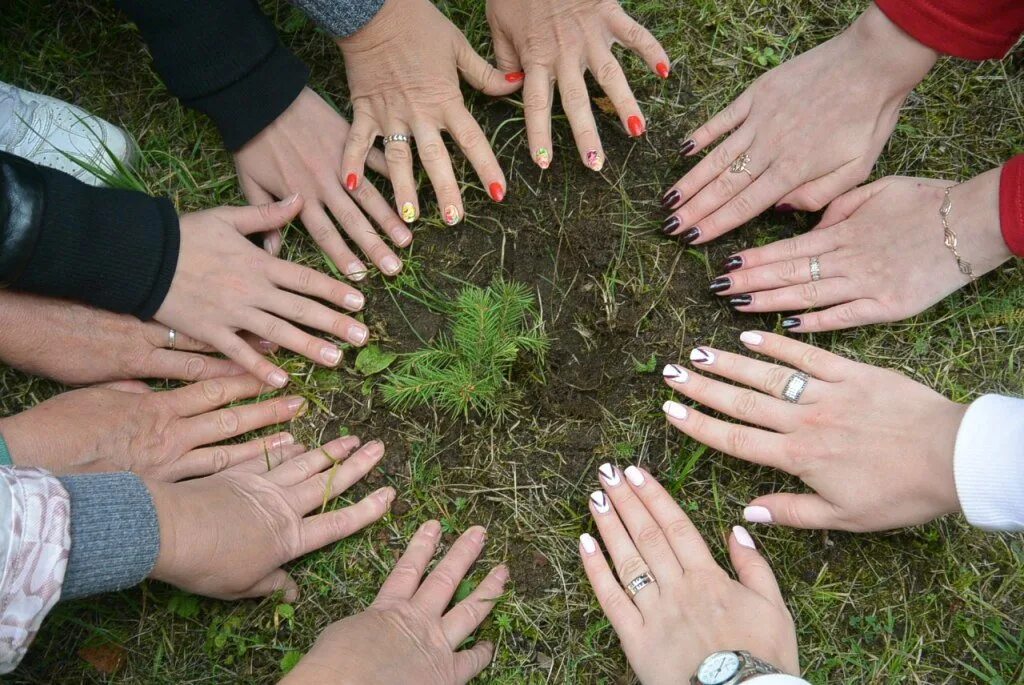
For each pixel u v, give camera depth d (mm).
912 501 1467
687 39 1871
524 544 1723
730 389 1631
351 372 1770
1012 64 1859
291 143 1683
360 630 1494
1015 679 1676
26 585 1137
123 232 1535
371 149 1734
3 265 1449
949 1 1388
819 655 1689
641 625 1559
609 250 1781
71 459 1558
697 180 1685
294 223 1791
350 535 1704
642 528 1615
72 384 1708
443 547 1719
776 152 1631
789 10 1879
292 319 1694
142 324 1683
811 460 1555
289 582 1677
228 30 1530
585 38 1629
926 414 1469
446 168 1648
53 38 1886
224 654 1695
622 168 1812
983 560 1712
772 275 1673
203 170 1851
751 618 1514
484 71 1704
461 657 1601
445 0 1868
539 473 1742
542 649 1694
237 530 1513
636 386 1759
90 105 1878
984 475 1329
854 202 1678
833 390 1567
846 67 1560
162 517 1389
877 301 1640
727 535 1694
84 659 1692
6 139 1728
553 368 1759
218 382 1717
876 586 1710
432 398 1746
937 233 1578
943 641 1703
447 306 1768
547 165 1657
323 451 1711
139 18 1516
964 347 1763
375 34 1551
